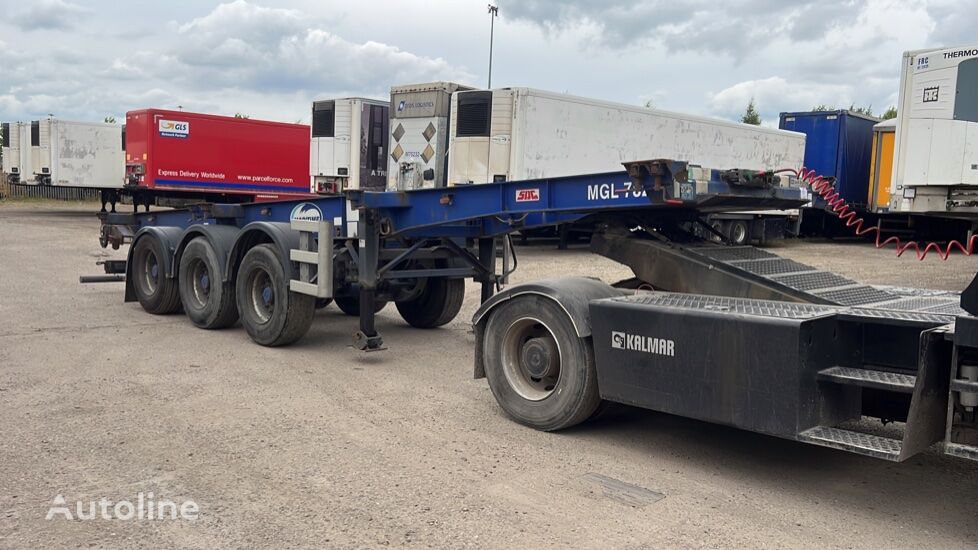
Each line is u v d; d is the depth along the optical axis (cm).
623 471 473
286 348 814
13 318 946
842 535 388
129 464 462
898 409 452
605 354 504
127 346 798
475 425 559
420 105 1697
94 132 2859
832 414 437
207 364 728
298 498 417
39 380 648
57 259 1630
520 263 1717
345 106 1895
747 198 555
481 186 689
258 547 360
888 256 2125
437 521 392
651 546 371
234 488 429
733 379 441
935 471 483
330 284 749
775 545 375
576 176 603
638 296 527
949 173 1415
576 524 393
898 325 421
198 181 2509
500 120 1570
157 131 2416
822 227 2814
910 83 1455
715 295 575
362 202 748
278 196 2709
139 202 2784
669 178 523
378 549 360
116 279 1098
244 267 823
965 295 364
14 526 375
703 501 429
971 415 373
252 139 2620
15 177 2984
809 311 452
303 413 576
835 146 2677
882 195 2542
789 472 478
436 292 935
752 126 2288
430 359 779
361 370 723
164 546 358
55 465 457
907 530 396
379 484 440
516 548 365
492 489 437
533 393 559
